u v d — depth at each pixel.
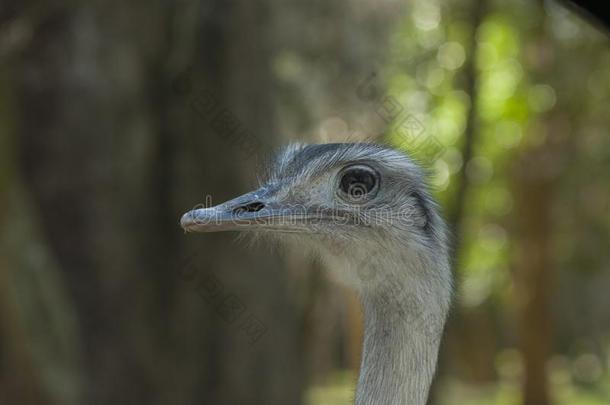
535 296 51.50
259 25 28.45
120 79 26.42
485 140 44.28
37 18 24.05
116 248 26.44
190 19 27.16
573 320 74.00
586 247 54.62
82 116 25.88
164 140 27.73
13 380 22.80
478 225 56.69
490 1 29.45
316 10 35.44
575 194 50.19
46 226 25.75
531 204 49.84
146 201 27.42
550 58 40.22
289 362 29.03
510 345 75.38
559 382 73.12
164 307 27.77
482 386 70.38
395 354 10.52
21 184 23.80
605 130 43.97
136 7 26.34
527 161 46.44
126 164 26.73
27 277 23.22
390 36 37.91
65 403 23.42
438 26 37.19
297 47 34.94
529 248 51.09
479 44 27.88
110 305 26.34
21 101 25.17
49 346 23.42
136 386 26.69
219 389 27.89
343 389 55.97
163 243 27.78
